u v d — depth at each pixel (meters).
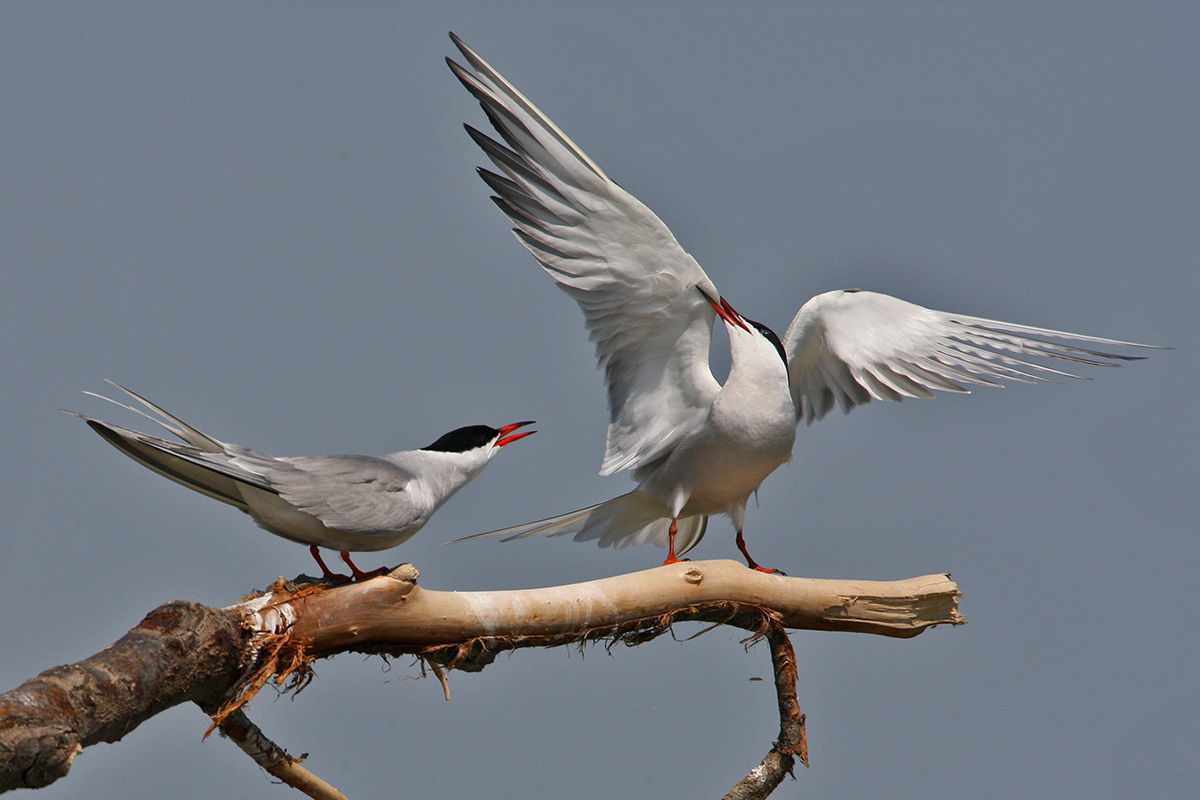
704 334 11.19
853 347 11.72
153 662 7.15
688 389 11.30
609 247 10.62
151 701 7.14
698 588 10.13
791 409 10.71
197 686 7.48
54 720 6.51
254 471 7.90
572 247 10.59
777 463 10.95
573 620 9.39
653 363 11.41
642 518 12.06
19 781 6.37
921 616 11.52
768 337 11.57
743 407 10.57
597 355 11.36
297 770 8.87
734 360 10.73
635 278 10.77
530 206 10.44
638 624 9.90
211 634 7.50
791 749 10.70
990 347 11.56
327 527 8.25
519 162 10.31
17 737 6.29
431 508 8.95
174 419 7.96
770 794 10.74
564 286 10.66
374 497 8.44
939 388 11.39
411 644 8.65
